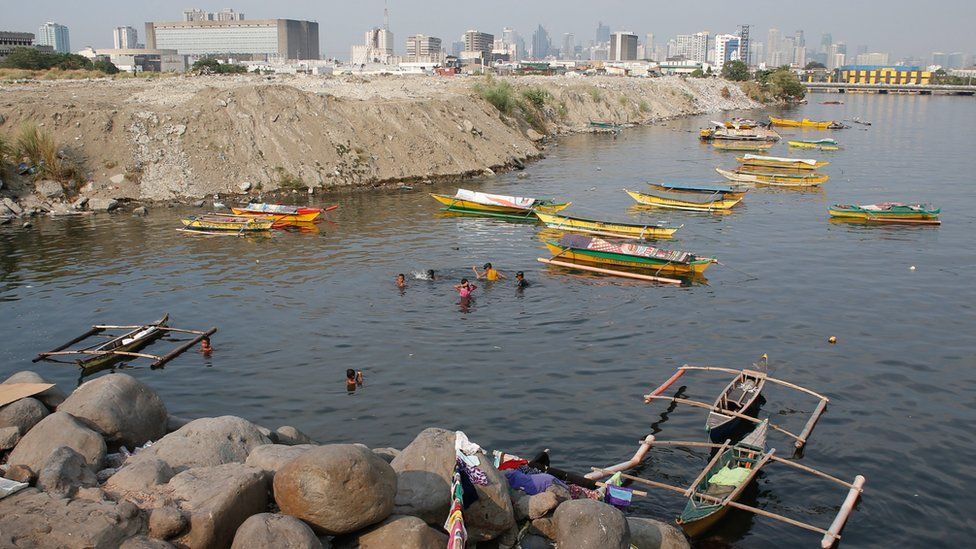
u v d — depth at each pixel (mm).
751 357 25859
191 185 54812
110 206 50875
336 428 20562
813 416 21078
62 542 10352
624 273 35438
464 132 71562
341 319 29188
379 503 11461
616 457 19250
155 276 35438
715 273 36344
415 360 25203
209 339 27281
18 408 14531
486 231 45031
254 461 13141
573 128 110188
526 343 26797
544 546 13188
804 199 57469
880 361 25656
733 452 18859
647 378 24016
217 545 11141
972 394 23188
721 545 15875
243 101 61906
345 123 64312
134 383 15320
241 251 39906
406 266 36719
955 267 37812
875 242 43188
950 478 18531
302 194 56969
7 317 29906
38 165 52156
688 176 68312
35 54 131000
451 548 11523
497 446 19656
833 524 16000
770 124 112188
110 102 63344
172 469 13070
